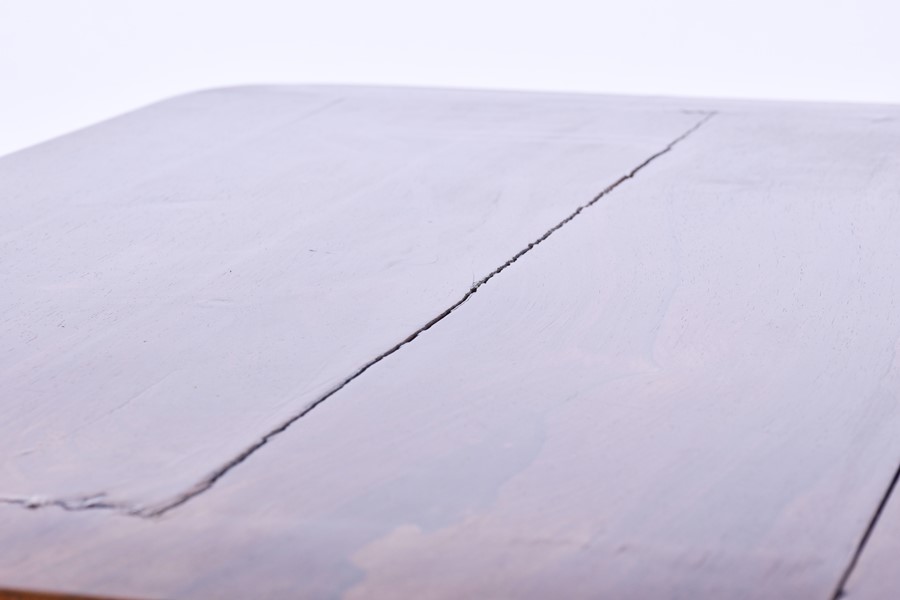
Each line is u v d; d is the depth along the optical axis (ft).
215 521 4.18
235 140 10.46
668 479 4.35
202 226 7.91
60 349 5.87
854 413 4.88
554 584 3.72
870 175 8.75
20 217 8.25
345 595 3.70
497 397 5.12
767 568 3.77
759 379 5.23
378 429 4.85
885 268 6.70
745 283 6.51
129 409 5.15
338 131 10.70
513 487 4.33
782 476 4.36
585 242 7.32
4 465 4.67
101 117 19.35
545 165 9.29
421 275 6.79
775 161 9.27
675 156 9.52
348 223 7.86
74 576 3.86
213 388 5.33
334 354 5.68
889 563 3.77
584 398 5.08
